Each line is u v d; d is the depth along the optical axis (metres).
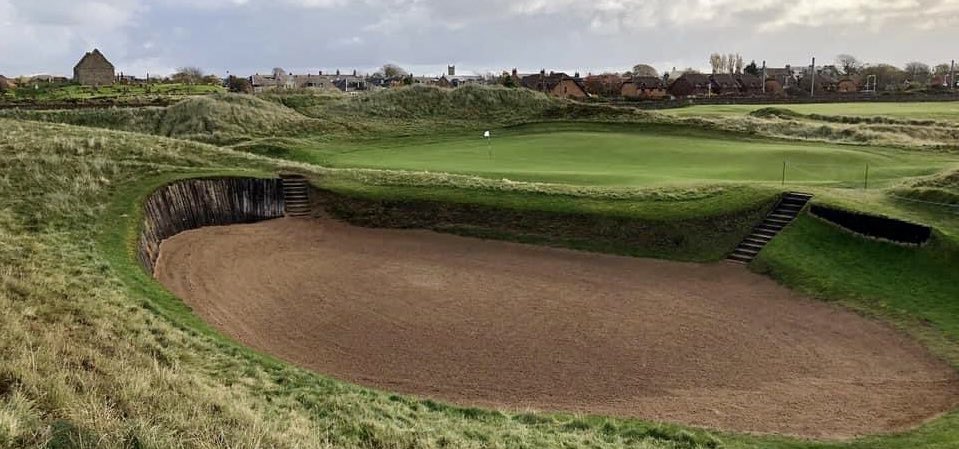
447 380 16.11
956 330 17.97
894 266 21.70
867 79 141.00
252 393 12.81
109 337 13.77
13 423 8.38
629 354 17.70
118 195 25.91
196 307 19.70
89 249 20.42
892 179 31.23
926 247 21.62
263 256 25.73
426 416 13.34
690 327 19.48
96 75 125.81
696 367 16.95
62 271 17.66
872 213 23.55
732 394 15.53
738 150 41.03
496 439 12.24
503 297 21.86
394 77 176.50
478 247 26.80
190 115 58.59
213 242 26.72
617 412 14.66
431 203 29.55
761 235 25.41
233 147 47.59
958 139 48.09
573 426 13.52
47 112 61.75
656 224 26.33
